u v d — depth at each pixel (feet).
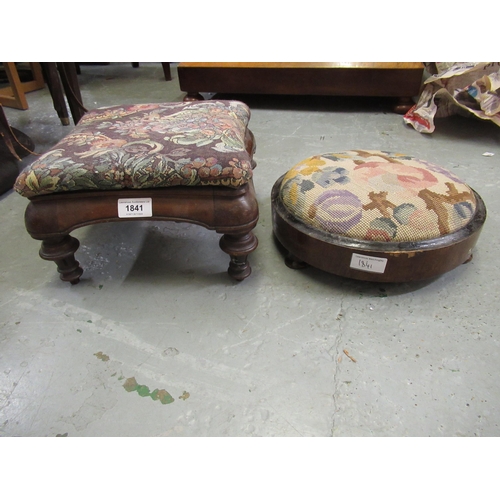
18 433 2.18
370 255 2.62
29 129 6.11
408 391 2.32
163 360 2.53
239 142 2.74
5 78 8.34
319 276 3.15
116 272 3.26
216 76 6.54
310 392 2.33
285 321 2.77
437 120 6.07
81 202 2.56
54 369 2.50
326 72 6.19
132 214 2.58
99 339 2.68
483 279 3.07
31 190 2.44
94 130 2.96
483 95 5.13
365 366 2.46
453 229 2.68
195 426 2.19
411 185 2.86
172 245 3.57
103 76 8.90
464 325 2.70
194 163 2.40
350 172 3.05
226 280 3.14
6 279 3.22
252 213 2.60
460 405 2.24
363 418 2.20
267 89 6.53
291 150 5.27
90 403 2.31
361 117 6.32
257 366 2.48
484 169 4.64
